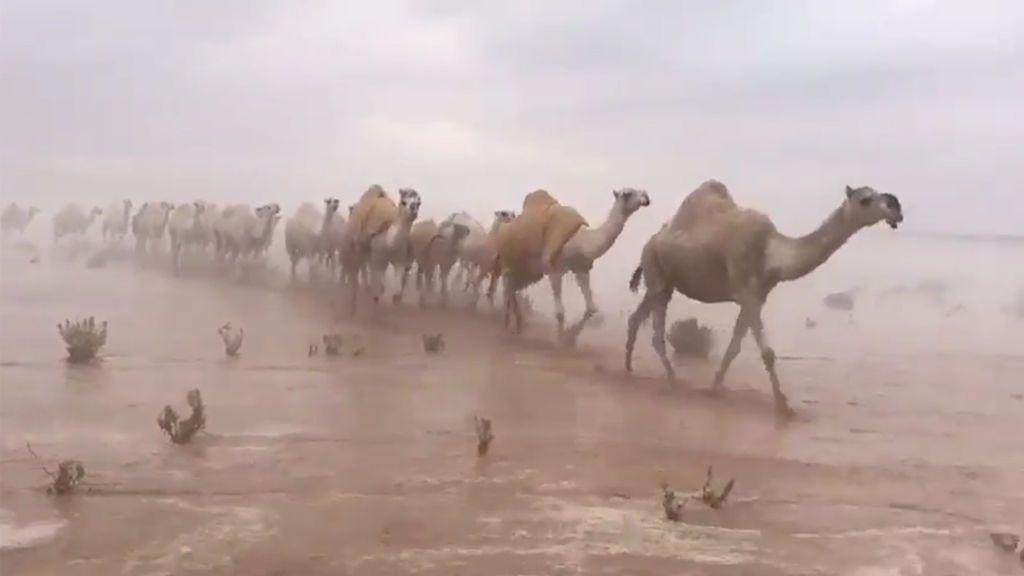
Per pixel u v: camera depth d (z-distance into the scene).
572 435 7.98
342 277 17.84
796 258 8.84
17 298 15.70
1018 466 7.26
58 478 6.39
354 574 5.04
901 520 6.14
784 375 10.68
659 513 6.16
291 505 6.15
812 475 6.97
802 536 5.82
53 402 8.82
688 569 5.24
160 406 8.74
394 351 11.92
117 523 5.78
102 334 11.41
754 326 9.07
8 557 5.22
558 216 12.64
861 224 8.47
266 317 14.51
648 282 10.33
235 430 7.98
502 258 13.51
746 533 5.85
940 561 5.49
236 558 5.23
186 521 5.82
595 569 5.14
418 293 17.38
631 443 7.68
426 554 5.29
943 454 7.62
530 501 6.32
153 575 5.02
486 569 5.12
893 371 10.78
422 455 7.31
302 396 9.26
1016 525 6.05
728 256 9.27
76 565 5.13
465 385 9.81
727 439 7.95
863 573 5.25
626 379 10.37
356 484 6.59
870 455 7.45
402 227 15.20
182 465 6.98
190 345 11.93
